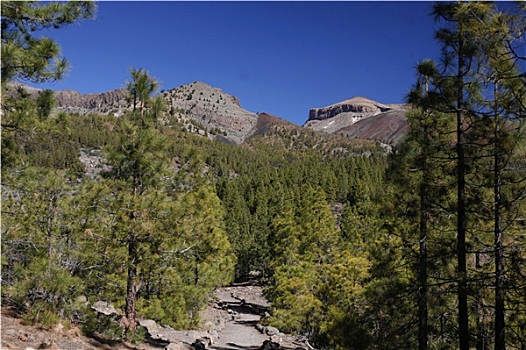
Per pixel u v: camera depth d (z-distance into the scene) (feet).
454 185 37.55
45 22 28.32
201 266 76.59
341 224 178.81
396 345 44.37
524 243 32.63
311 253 116.78
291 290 80.89
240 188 296.10
